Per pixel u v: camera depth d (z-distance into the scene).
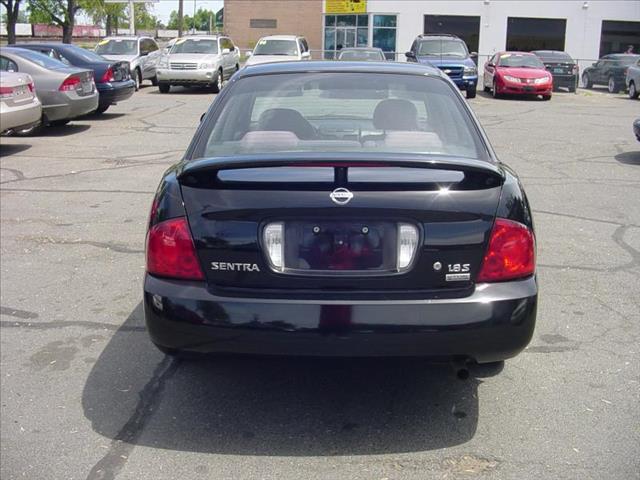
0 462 3.26
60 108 13.27
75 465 3.24
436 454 3.31
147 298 3.30
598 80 28.61
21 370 4.16
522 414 3.65
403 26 38.25
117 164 10.34
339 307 3.11
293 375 4.08
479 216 3.19
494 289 3.21
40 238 6.73
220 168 3.19
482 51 38.28
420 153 3.72
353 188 3.14
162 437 3.46
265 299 3.15
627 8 38.25
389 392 3.88
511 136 13.55
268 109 4.09
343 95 4.16
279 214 3.15
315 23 39.47
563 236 6.80
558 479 3.12
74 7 38.22
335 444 3.39
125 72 16.92
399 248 3.17
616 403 3.75
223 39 24.08
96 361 4.27
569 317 4.88
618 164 10.64
